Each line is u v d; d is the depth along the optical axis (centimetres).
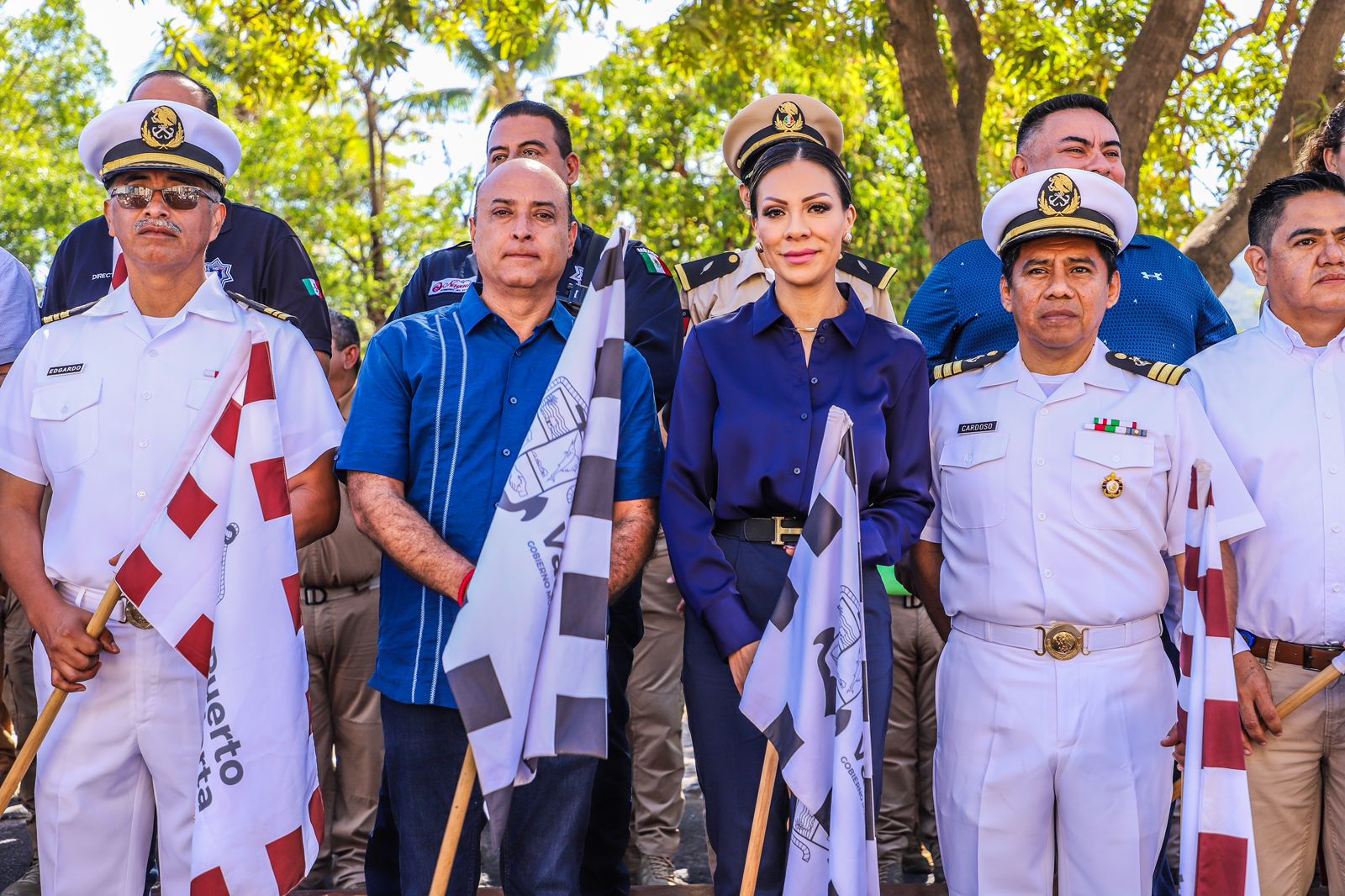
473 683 274
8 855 514
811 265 305
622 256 293
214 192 315
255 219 388
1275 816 324
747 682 287
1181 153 1116
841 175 312
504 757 272
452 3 1177
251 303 328
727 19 1091
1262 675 322
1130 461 309
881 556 299
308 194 2481
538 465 284
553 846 295
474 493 299
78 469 306
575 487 285
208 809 282
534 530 281
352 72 1141
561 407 287
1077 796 304
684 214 1819
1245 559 329
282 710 290
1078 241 312
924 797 469
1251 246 344
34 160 2448
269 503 294
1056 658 307
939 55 862
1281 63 1055
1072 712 305
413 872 296
